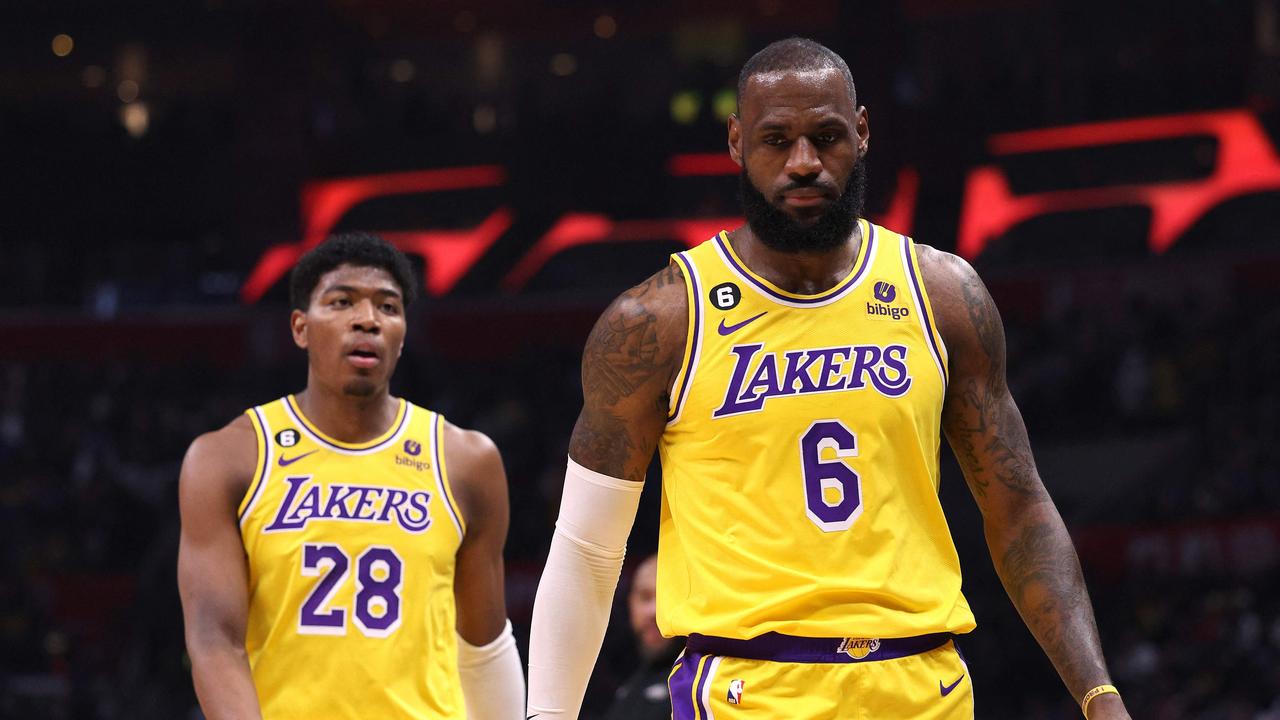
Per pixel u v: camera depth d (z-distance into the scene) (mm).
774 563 3322
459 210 30156
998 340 3555
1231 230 25609
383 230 30062
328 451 5043
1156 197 26453
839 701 3279
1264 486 19156
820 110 3307
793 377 3371
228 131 31703
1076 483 21172
